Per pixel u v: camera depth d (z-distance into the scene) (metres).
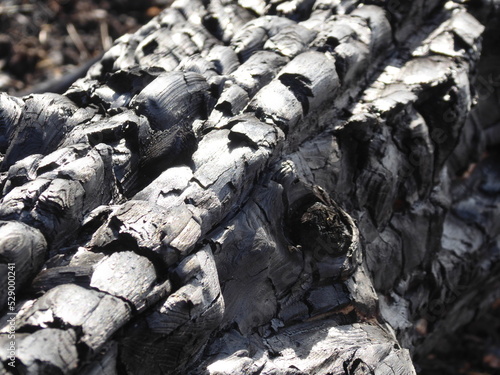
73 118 0.67
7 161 0.66
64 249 0.61
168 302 0.59
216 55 0.70
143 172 0.65
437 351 0.88
